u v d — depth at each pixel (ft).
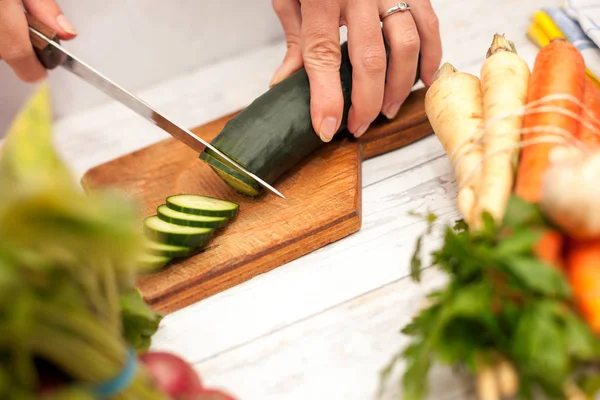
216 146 1.90
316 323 1.68
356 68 1.90
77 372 1.26
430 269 1.72
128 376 1.29
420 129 2.02
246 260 1.77
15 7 1.80
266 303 1.73
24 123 1.22
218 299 1.76
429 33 1.99
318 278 1.76
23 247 1.10
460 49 2.26
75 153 2.23
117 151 2.22
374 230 1.83
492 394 1.40
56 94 2.39
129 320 1.56
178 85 2.42
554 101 1.66
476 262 1.40
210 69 2.46
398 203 1.88
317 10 1.89
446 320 1.38
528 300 1.38
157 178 2.02
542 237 1.43
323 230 1.81
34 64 1.87
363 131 1.98
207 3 2.38
